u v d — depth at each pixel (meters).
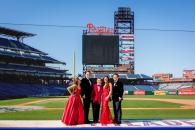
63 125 14.74
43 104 40.78
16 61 86.94
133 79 96.88
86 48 76.25
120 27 98.31
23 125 14.63
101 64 76.50
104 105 15.27
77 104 15.15
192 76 151.38
